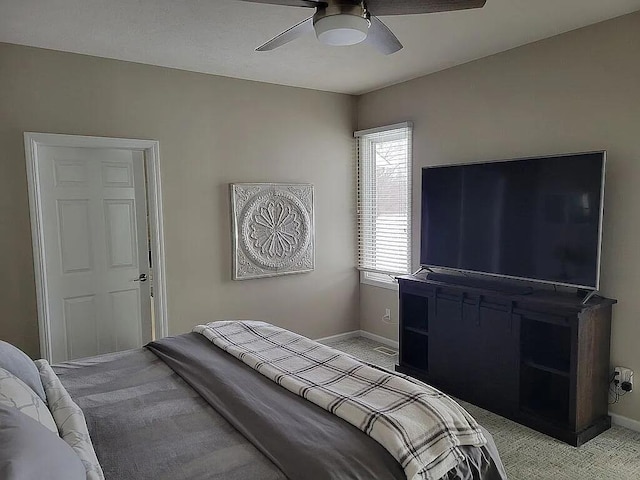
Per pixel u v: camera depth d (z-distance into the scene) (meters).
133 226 3.91
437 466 1.62
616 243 3.02
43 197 3.51
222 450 1.62
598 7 2.78
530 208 3.24
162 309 3.97
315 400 1.87
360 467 1.48
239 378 2.14
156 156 3.87
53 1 2.62
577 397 2.86
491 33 3.19
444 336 3.62
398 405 1.79
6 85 3.29
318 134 4.78
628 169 2.94
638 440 2.90
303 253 4.72
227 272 4.30
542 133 3.37
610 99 3.00
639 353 2.96
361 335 5.21
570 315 2.84
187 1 2.64
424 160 4.31
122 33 3.11
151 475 1.48
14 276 3.37
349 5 2.01
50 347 3.54
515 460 2.71
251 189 4.36
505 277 3.43
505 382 3.21
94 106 3.60
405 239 4.58
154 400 2.03
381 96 4.70
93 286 3.75
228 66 3.89
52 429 1.50
